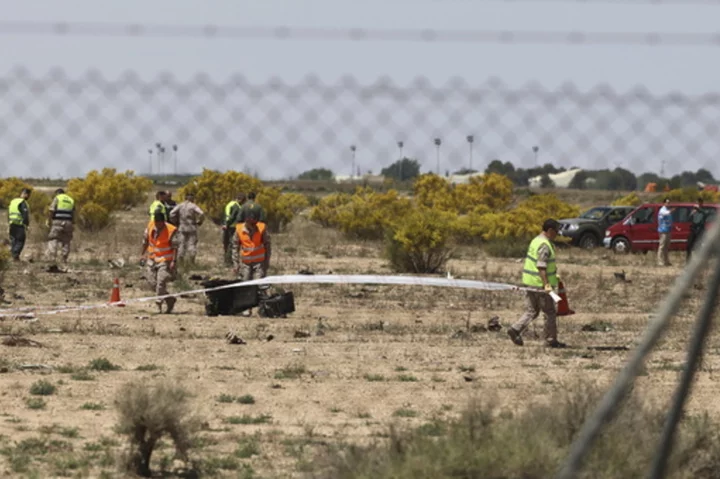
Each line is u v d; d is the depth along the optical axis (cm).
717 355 5647
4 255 9038
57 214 10850
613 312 7812
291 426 3850
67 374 4838
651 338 1135
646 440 2823
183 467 3238
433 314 7556
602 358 5569
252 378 4825
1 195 17675
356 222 16425
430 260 10956
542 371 5119
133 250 12775
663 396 4381
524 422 2936
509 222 15400
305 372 4988
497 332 6619
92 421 3853
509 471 2542
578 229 15188
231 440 3603
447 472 2550
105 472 3089
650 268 11894
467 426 2848
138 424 3120
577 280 10300
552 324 5966
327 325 6775
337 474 2756
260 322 6869
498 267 11625
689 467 2825
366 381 4803
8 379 4669
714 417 3903
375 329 6612
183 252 10562
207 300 7881
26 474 3038
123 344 5744
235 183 18138
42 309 7275
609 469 2572
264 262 7244
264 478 3058
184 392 3341
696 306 7700
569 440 2842
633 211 14362
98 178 18038
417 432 2973
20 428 3706
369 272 10769
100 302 7881
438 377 4897
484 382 4800
